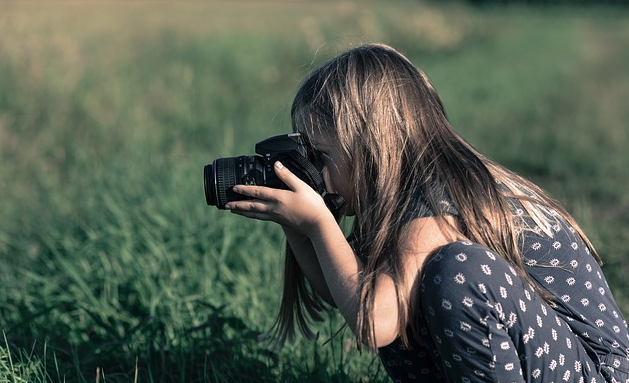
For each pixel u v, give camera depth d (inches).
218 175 90.2
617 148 356.5
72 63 393.7
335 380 120.6
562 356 85.3
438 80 593.6
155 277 154.6
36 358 119.3
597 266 94.5
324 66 93.4
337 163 91.1
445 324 81.0
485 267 80.3
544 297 87.4
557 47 941.8
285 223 89.5
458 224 86.4
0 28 416.2
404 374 96.5
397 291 82.5
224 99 418.0
